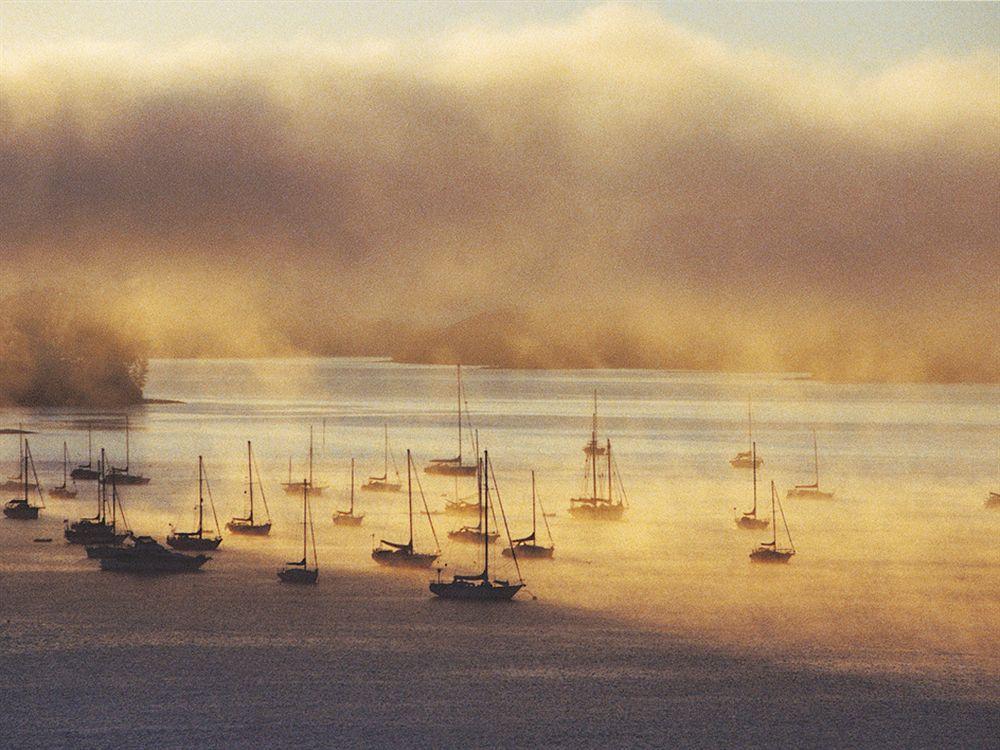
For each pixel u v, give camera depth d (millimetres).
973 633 182250
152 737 137875
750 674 161250
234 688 155250
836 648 174000
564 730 140375
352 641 177375
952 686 156750
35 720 143875
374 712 146250
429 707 148125
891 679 159875
